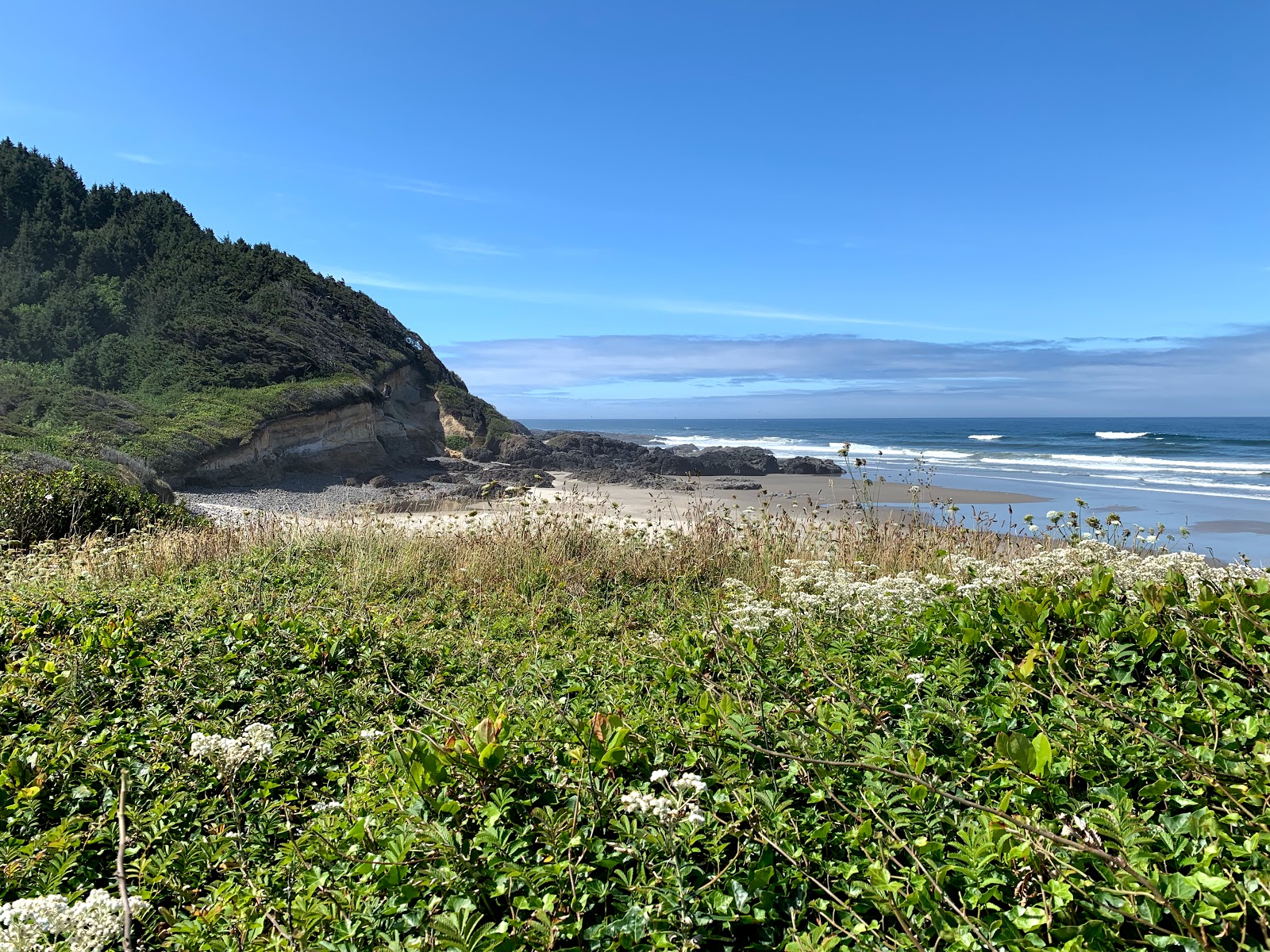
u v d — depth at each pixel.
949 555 7.95
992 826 2.66
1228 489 33.31
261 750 3.57
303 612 6.79
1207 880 2.29
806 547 9.51
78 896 3.15
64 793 3.98
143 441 32.34
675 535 9.97
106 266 52.12
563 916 2.48
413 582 8.78
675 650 5.34
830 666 4.61
